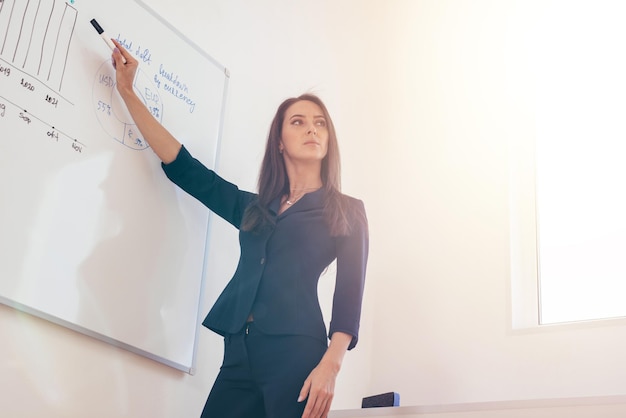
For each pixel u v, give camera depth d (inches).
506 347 103.3
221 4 99.8
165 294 82.3
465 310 109.5
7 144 69.0
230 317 77.2
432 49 129.5
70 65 76.2
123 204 79.2
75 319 72.2
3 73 69.8
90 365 73.5
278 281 77.3
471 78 123.0
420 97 127.9
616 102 109.0
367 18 132.2
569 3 117.0
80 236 74.2
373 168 125.2
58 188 72.9
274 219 81.4
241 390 75.4
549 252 108.0
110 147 79.0
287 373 73.1
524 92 116.9
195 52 92.4
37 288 69.4
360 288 78.8
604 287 101.6
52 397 69.6
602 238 104.1
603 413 67.7
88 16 79.0
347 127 120.9
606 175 106.7
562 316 103.8
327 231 80.8
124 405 76.1
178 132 87.4
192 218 87.7
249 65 102.6
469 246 113.0
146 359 79.5
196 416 84.1
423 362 110.3
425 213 119.7
